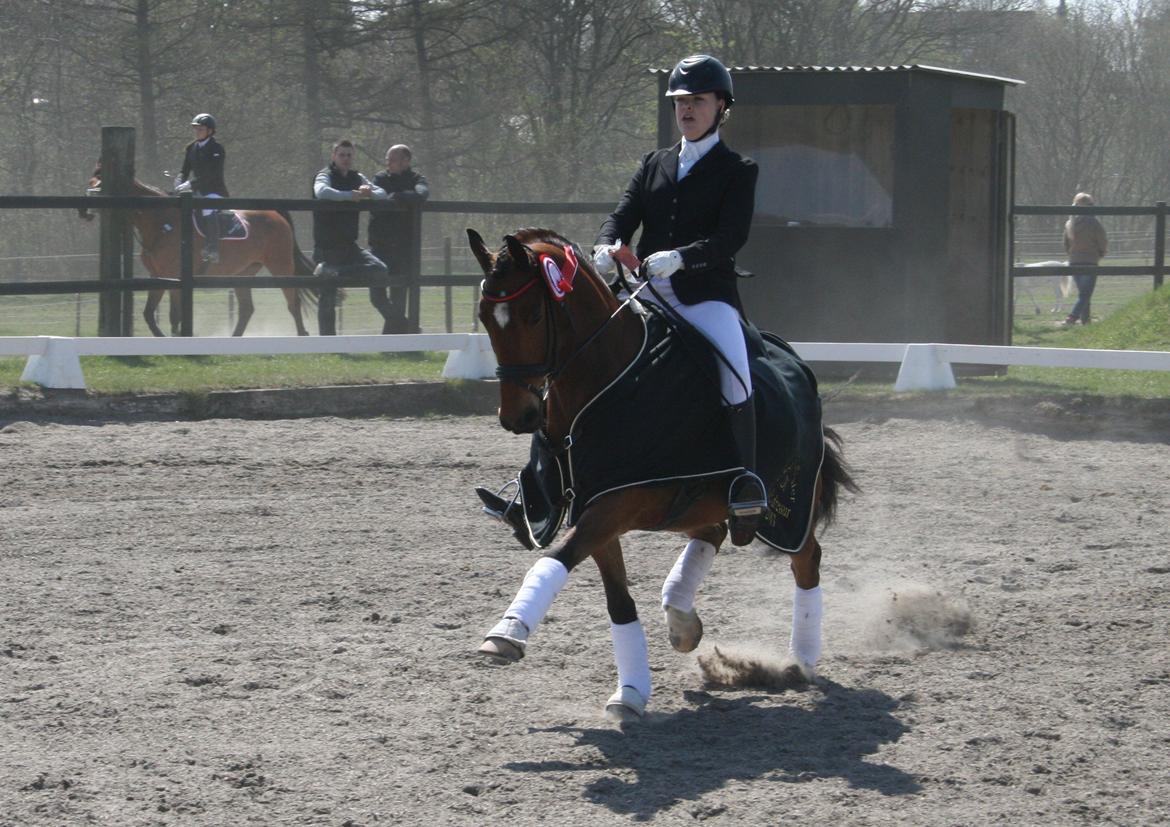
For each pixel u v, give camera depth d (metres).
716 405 6.31
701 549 7.14
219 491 11.74
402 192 19.03
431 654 7.45
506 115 43.00
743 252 17.95
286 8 40.50
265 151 42.28
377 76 42.78
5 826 5.09
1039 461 13.49
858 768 5.80
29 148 44.00
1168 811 5.33
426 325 24.20
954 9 50.91
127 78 41.94
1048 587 9.05
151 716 6.36
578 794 5.47
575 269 6.02
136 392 15.32
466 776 5.66
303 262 20.39
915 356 16.48
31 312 27.48
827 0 46.97
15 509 10.94
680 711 6.66
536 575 5.74
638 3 43.59
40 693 6.66
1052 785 5.61
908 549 10.16
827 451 7.61
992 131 18.62
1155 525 10.83
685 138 6.64
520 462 13.16
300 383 16.02
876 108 17.50
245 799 5.38
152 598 8.53
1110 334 20.83
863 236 17.36
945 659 7.52
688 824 5.16
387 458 13.20
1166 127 68.88
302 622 8.07
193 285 17.69
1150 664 7.33
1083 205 25.09
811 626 7.33
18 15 41.50
